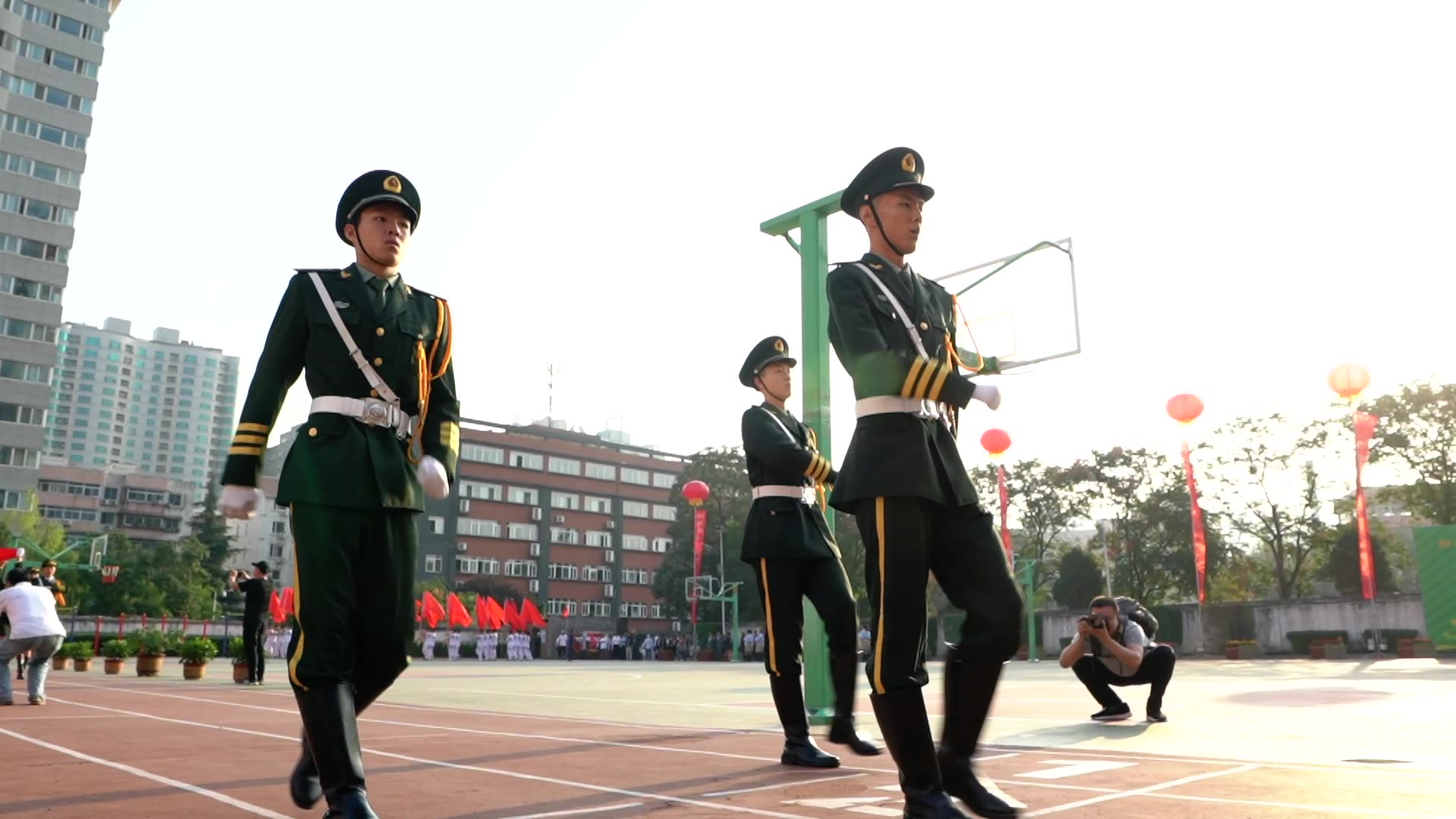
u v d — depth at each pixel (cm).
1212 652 3941
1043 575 4778
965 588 341
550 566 8406
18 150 6700
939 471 339
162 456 16138
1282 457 4028
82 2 7094
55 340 6662
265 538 10069
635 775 487
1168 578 4397
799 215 845
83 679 1606
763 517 587
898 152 370
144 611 6550
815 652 770
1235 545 4309
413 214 374
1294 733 721
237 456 342
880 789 440
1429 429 3762
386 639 348
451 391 381
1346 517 4109
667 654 5356
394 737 678
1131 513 4378
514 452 8438
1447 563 3195
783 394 637
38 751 587
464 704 1072
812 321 820
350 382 352
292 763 530
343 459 338
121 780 466
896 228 368
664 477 9281
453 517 8006
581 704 1084
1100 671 822
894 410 339
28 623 984
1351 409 3831
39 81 6844
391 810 383
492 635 5138
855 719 588
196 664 1636
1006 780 458
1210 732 729
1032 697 1188
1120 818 355
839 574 591
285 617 4119
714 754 580
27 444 6469
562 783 456
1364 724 792
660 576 6066
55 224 6769
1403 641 3241
